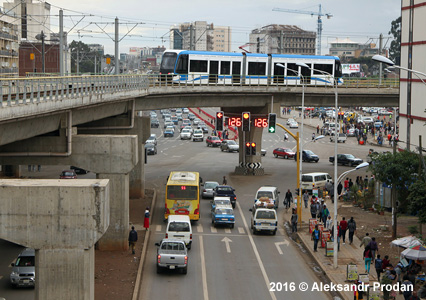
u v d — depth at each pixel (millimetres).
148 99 90000
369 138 172500
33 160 56281
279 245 62125
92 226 33500
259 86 99312
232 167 116250
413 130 81375
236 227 69938
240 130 107438
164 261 49875
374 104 106750
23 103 42750
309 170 114500
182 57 100125
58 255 33531
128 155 56531
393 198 63719
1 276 49344
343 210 78812
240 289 47281
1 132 45281
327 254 56312
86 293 33719
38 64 157625
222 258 56562
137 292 45000
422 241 49000
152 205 80062
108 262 53531
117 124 80062
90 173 110750
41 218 33344
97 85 61188
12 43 177000
